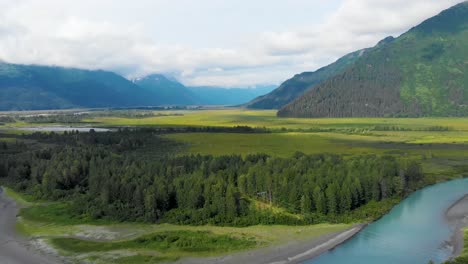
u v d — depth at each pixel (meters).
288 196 141.00
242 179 149.75
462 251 108.06
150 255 106.25
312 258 105.12
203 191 140.75
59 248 113.00
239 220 129.62
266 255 106.69
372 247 112.25
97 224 131.88
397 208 152.25
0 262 105.50
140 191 139.62
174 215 133.50
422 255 106.50
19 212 148.12
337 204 139.62
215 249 109.56
